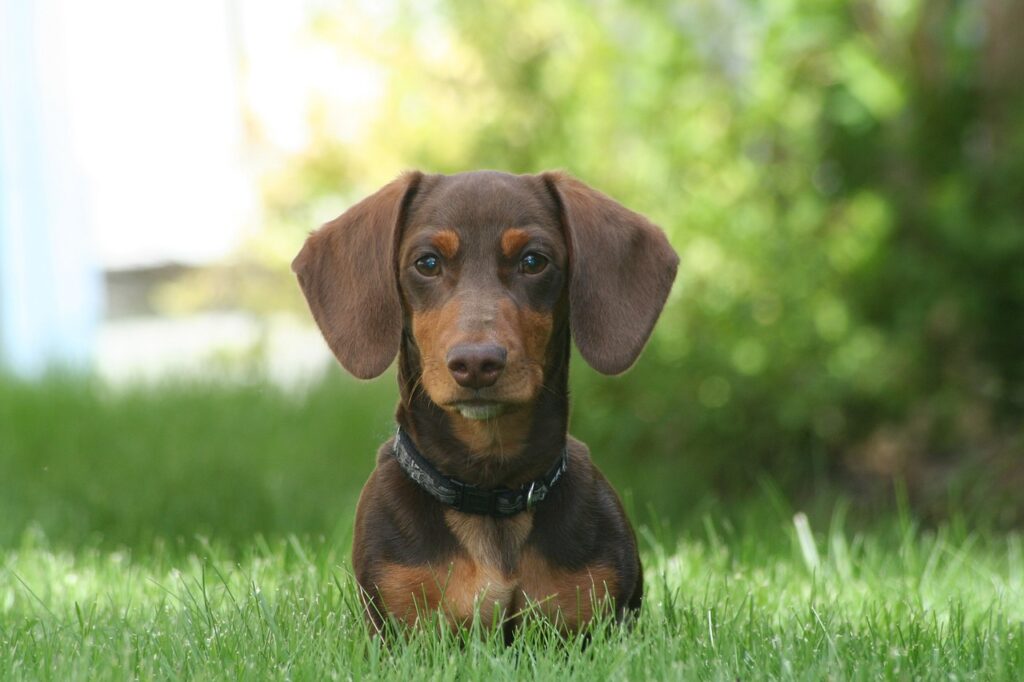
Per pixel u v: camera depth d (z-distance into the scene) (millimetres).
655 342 8383
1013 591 4887
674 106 8359
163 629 4055
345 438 9047
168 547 6051
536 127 8773
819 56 8305
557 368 3988
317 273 4102
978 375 8242
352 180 11062
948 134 8266
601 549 3994
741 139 8344
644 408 8539
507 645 3998
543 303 3875
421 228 3914
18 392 9773
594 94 8602
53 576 5203
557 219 4004
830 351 8195
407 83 9422
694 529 7105
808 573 5113
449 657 3652
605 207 4023
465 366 3547
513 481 3941
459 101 9117
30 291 13086
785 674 3535
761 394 8297
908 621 4230
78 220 13586
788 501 8188
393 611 3920
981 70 8367
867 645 3850
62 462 7969
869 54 8055
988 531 6418
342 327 4020
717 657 3689
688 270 8258
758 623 4074
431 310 3828
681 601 4531
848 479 8406
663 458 8703
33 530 6160
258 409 9875
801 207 8266
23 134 13070
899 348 8117
